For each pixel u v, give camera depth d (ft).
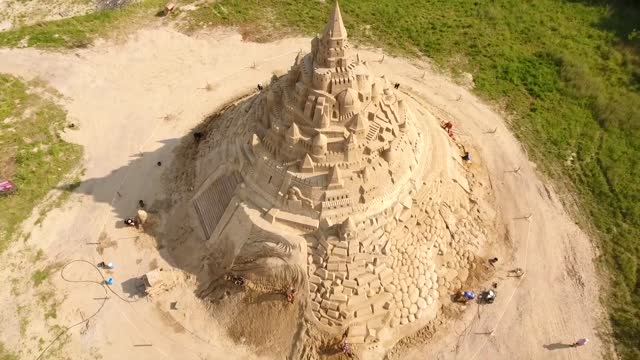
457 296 134.62
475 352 125.18
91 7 241.55
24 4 242.37
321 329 123.85
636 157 171.12
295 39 217.36
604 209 156.97
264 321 127.13
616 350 125.80
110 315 132.26
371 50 212.02
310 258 126.72
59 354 125.18
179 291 136.36
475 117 184.85
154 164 168.96
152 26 223.92
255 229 130.52
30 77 200.34
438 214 140.46
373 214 128.16
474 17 228.02
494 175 165.99
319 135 123.34
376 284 126.21
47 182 164.25
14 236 149.59
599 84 195.42
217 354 124.88
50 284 138.51
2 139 176.65
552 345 126.62
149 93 194.80
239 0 236.43
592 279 139.54
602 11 230.68
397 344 125.90
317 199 127.54
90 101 191.62
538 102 190.60
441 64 206.18
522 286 137.80
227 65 206.39
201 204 148.56
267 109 137.90
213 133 170.71
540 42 216.54
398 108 144.56
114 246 146.41
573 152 173.68
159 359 124.16
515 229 150.92
